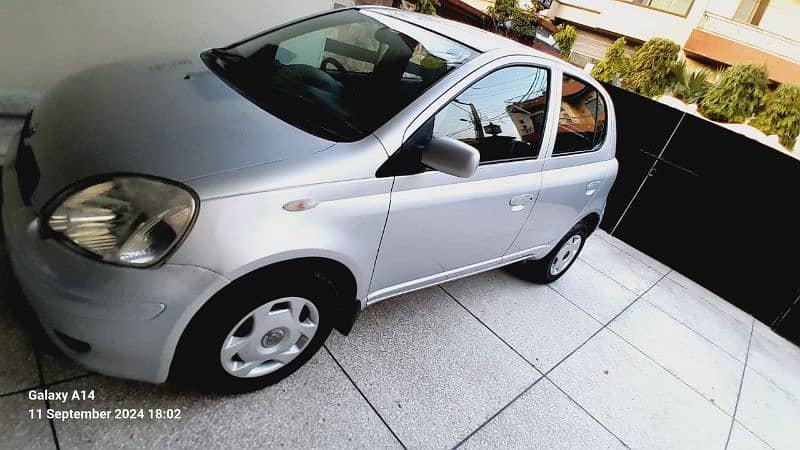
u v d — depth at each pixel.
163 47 3.29
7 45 2.72
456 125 2.19
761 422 3.17
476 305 3.17
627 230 5.76
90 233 1.42
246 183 1.57
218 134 1.70
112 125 1.65
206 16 3.37
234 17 3.48
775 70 12.10
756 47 12.34
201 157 1.58
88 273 1.40
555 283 3.94
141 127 1.65
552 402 2.59
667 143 5.48
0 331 1.81
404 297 2.94
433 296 3.07
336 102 2.08
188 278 1.48
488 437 2.21
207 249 1.49
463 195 2.28
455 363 2.57
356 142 1.88
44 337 1.77
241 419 1.85
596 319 3.61
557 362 2.93
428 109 2.03
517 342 2.96
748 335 4.42
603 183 3.49
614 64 9.45
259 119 1.85
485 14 10.64
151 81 1.99
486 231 2.59
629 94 5.74
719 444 2.80
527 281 3.78
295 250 1.67
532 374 2.73
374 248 2.01
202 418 1.80
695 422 2.90
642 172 5.65
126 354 1.52
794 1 12.12
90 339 1.47
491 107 2.34
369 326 2.58
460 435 2.17
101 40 3.03
